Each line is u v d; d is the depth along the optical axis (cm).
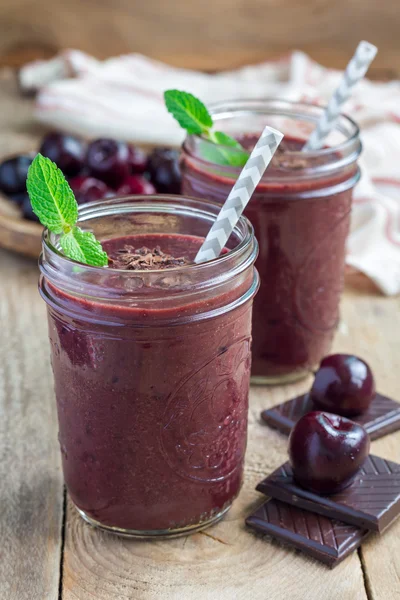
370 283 87
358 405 70
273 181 71
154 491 62
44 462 69
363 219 89
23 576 62
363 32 127
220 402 61
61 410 63
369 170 96
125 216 65
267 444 70
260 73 117
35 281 86
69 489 64
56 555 63
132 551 63
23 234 86
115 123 103
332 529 64
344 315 82
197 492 63
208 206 64
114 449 61
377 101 105
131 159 94
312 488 65
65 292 60
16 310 83
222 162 71
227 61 129
